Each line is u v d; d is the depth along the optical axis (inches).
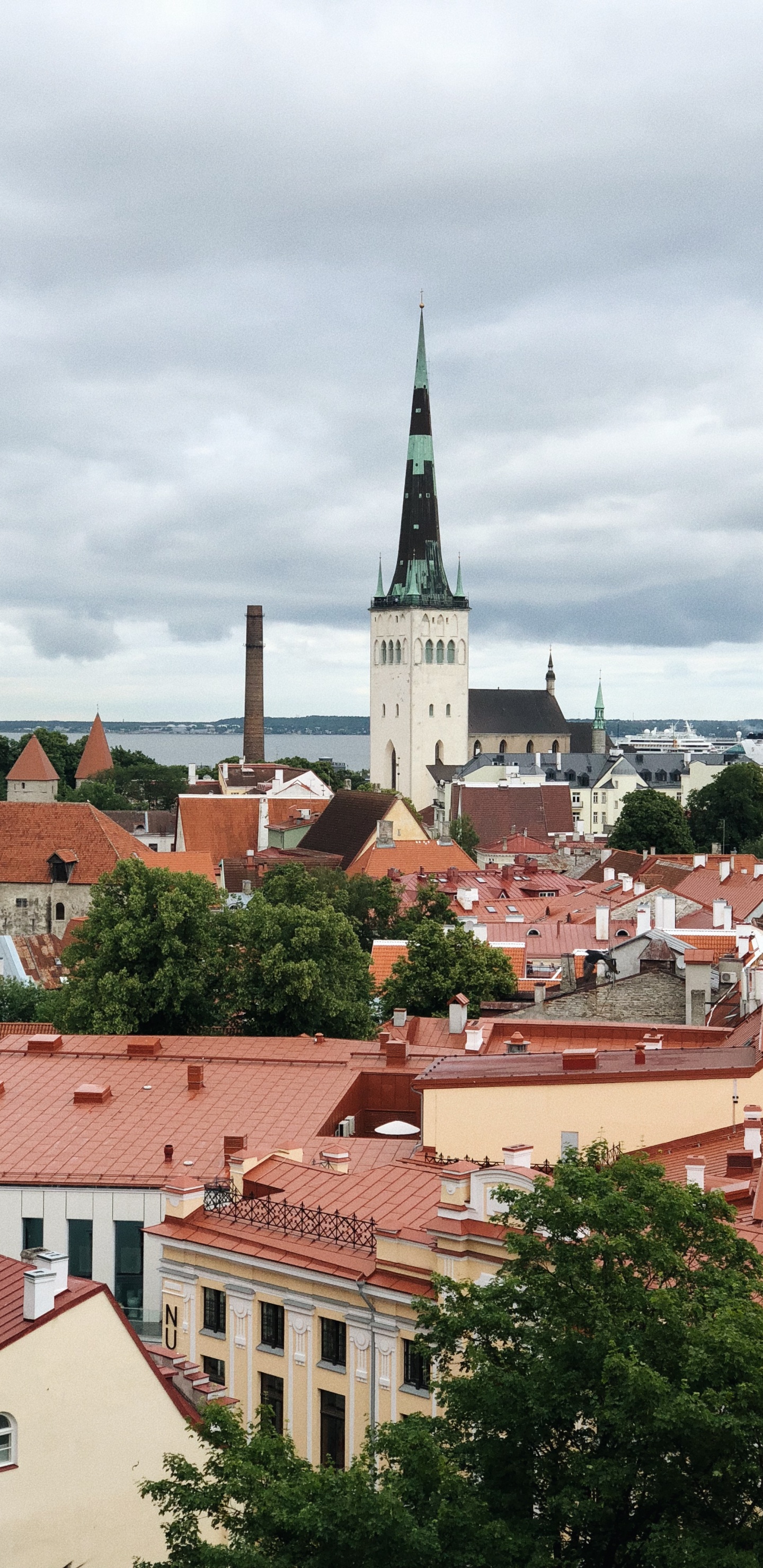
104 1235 2785.4
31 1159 2883.9
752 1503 1390.3
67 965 5007.4
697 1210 1581.0
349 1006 4621.1
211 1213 2426.2
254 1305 2288.4
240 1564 1428.4
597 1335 1435.8
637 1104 2657.5
